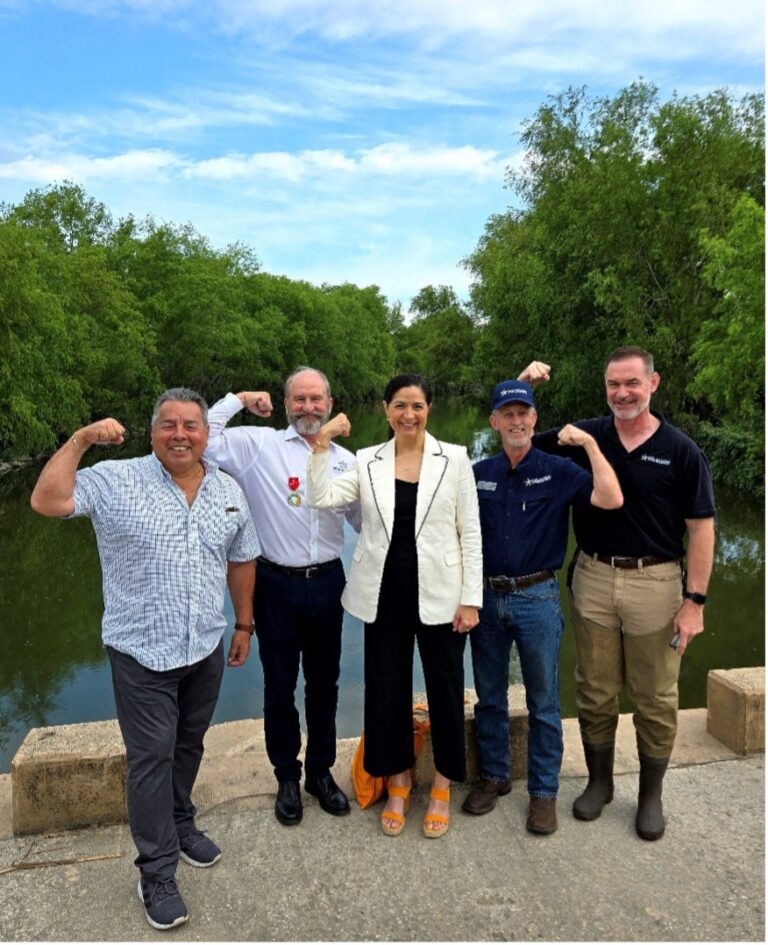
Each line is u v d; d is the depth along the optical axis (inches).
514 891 94.7
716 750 130.9
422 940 86.3
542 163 855.1
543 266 831.1
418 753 119.2
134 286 1289.4
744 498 595.5
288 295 1829.5
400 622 106.3
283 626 108.3
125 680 90.4
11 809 113.8
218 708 243.8
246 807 113.6
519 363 938.7
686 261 704.4
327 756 114.5
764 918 89.8
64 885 96.1
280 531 108.0
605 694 110.2
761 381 562.3
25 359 792.3
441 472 104.7
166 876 89.7
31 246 973.8
